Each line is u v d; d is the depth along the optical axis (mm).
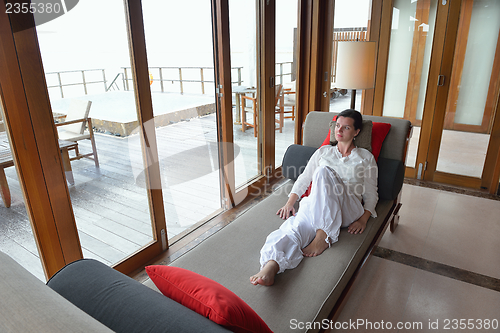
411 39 3146
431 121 3158
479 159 3035
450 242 2225
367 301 1699
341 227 1698
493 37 2730
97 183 1624
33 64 1276
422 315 1602
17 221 1343
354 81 2588
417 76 3201
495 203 2789
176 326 667
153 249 2029
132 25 1637
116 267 1814
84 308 744
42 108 1329
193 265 1403
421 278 1871
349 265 1414
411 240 2258
